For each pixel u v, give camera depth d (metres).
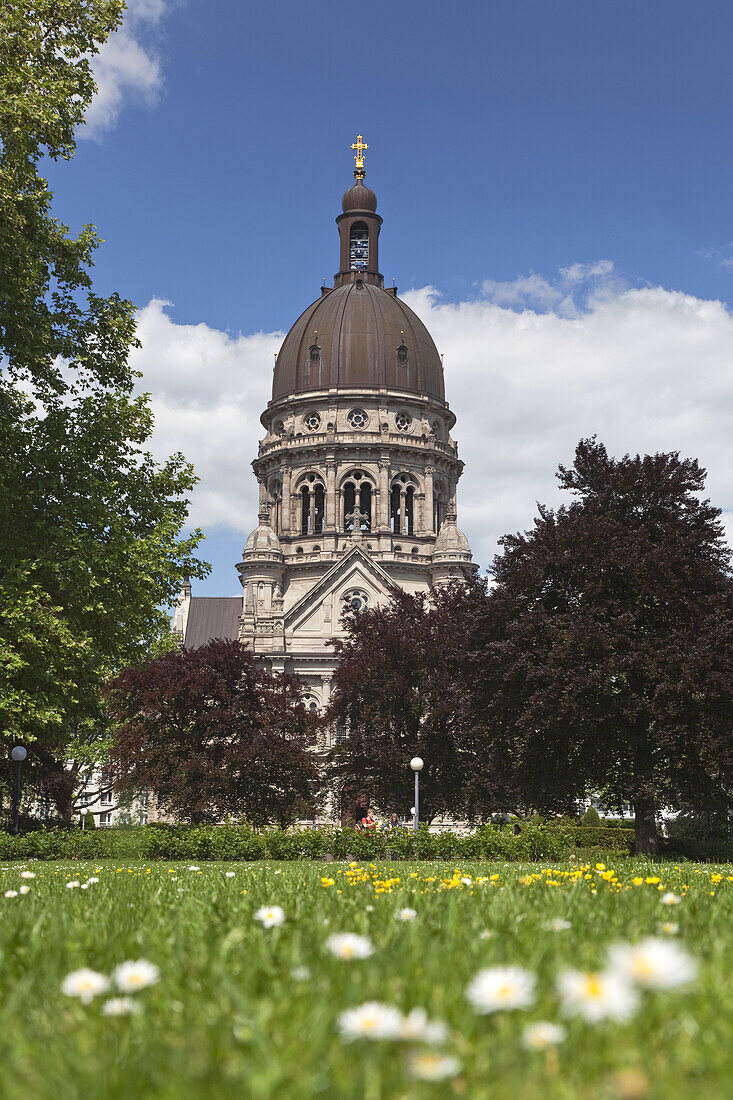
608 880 12.78
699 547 39.19
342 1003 4.66
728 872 19.11
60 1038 4.13
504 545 43.00
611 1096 3.07
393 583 95.19
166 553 31.05
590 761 38.97
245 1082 3.46
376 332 109.38
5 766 51.34
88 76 31.14
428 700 62.44
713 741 34.75
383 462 105.31
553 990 4.87
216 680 59.06
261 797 60.03
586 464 42.38
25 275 29.53
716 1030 4.09
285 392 110.62
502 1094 3.32
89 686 31.19
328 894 10.36
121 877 16.45
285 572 104.31
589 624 36.25
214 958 6.04
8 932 7.41
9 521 28.53
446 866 23.64
